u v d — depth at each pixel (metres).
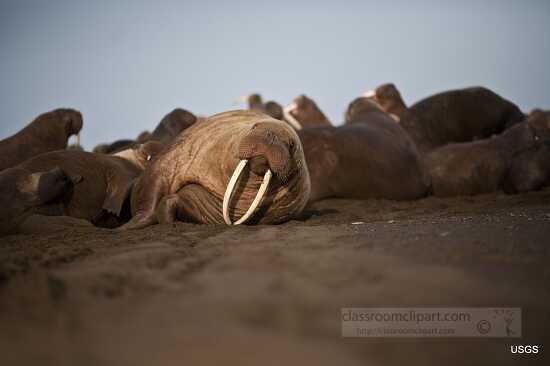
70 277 13.74
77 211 31.78
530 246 15.71
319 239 18.56
